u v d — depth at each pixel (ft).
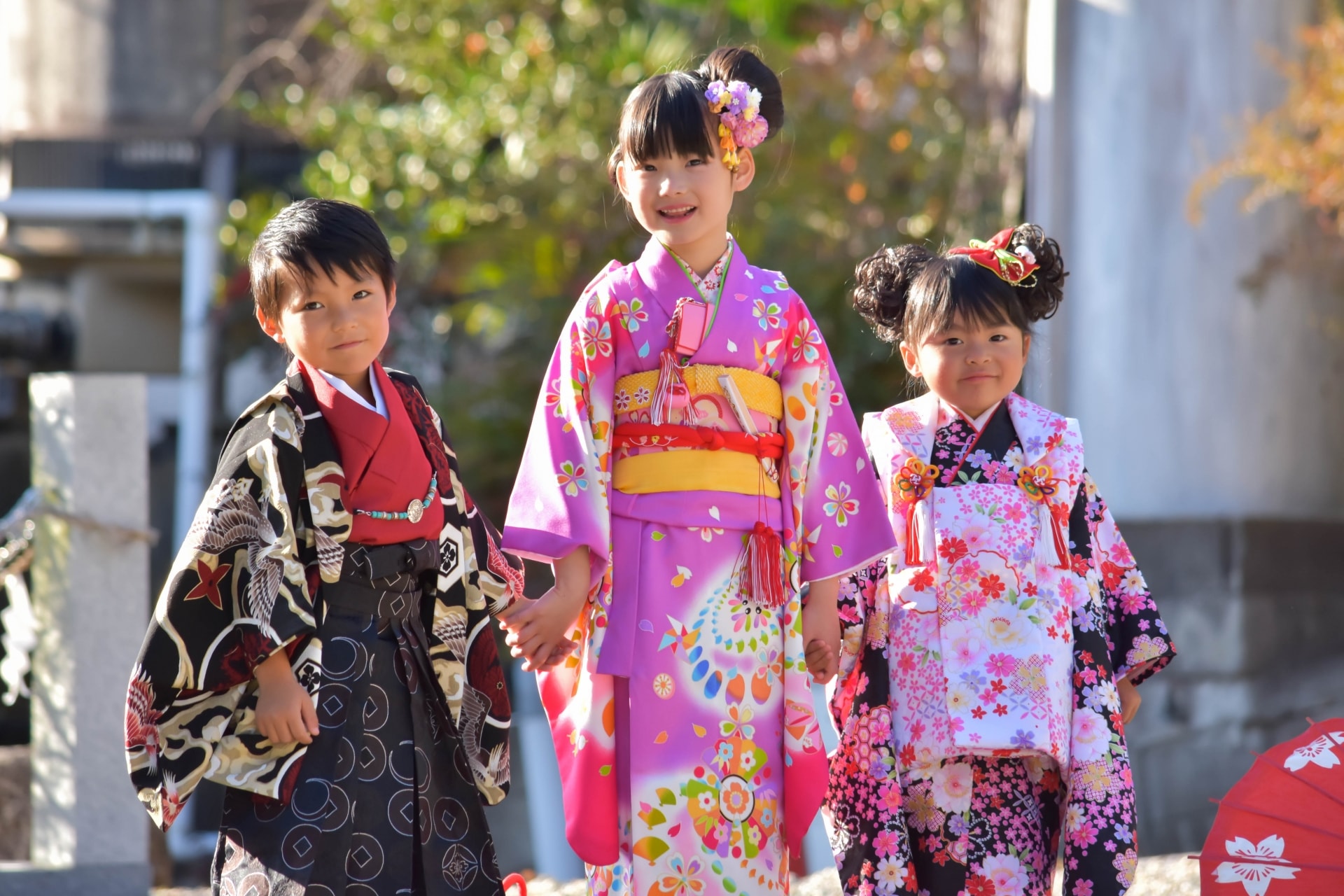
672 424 30.42
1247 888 29.81
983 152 82.12
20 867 45.65
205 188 114.62
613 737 30.07
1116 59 61.62
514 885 33.71
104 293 119.24
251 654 27.22
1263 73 60.64
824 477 32.22
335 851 27.12
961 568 31.86
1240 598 58.23
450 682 29.58
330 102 98.43
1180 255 60.85
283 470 27.94
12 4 115.14
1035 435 33.01
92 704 46.34
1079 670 31.89
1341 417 61.72
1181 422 60.64
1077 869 30.55
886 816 31.12
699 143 30.58
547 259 91.45
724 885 29.32
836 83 87.04
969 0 90.84
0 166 115.96
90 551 46.52
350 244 28.45
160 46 114.52
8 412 117.70
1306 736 31.17
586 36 93.04
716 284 31.32
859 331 83.20
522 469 31.40
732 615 30.14
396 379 30.71
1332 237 61.21
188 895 47.29
